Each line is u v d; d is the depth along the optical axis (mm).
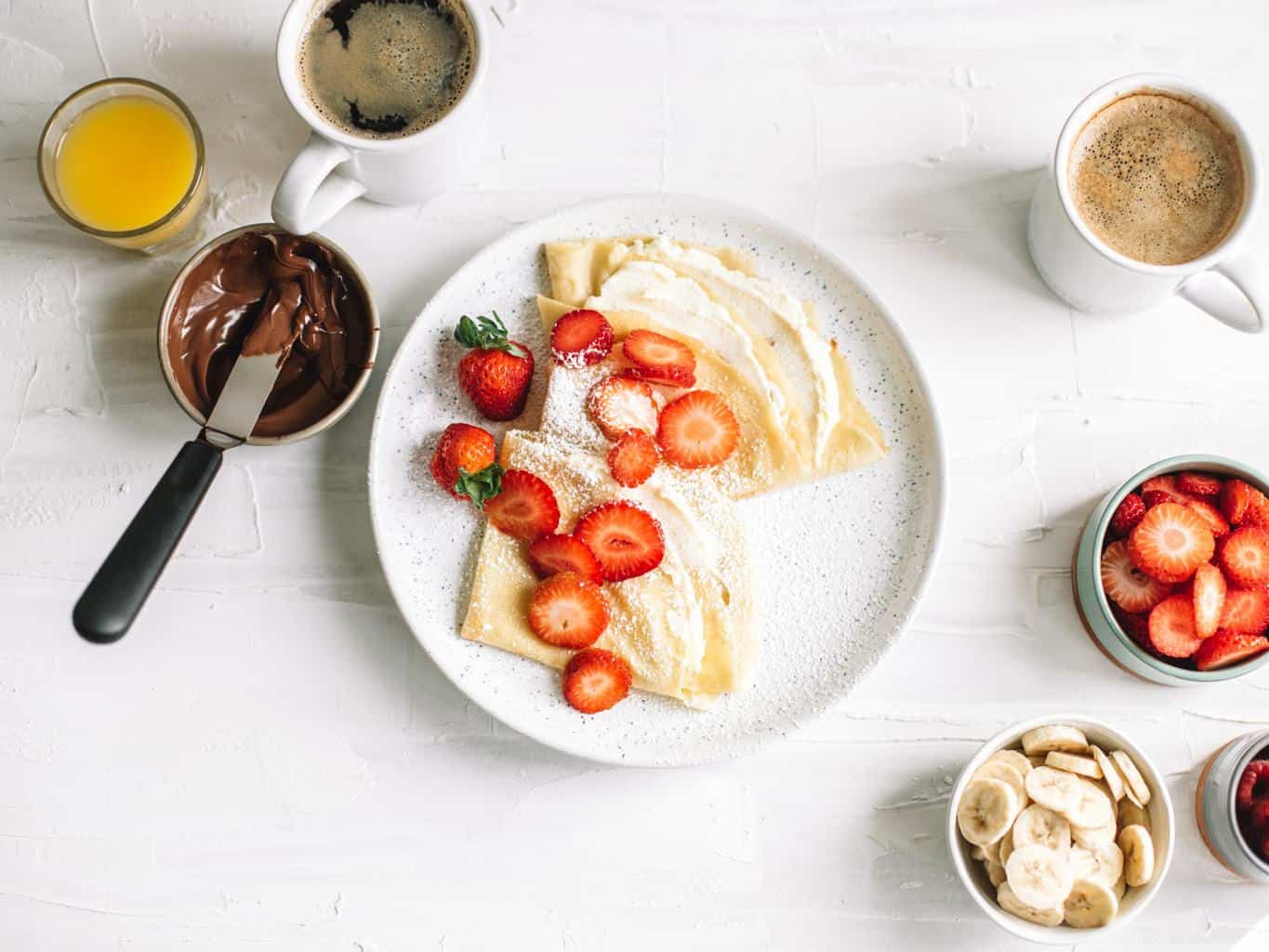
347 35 827
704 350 865
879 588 857
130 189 862
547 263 874
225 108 896
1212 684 871
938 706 874
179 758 873
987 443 887
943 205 896
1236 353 891
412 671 874
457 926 869
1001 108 902
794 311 863
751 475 857
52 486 883
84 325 889
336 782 872
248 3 901
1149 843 819
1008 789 824
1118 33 900
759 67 902
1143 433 888
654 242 868
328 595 876
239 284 856
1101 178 840
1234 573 838
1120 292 849
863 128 900
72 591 880
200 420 837
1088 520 876
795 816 870
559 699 849
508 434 858
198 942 869
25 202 892
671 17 903
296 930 869
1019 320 892
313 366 855
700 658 845
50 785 873
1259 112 898
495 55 900
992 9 905
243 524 878
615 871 870
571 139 898
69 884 869
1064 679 875
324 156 801
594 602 837
